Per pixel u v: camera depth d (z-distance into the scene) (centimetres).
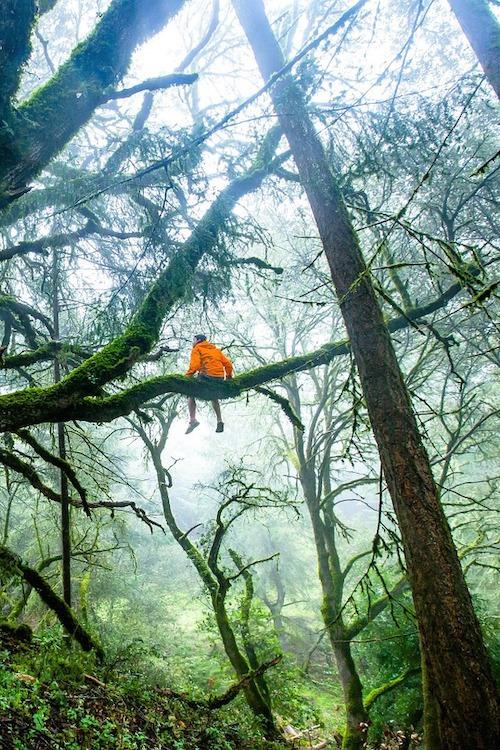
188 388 584
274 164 689
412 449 411
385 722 1011
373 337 452
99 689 535
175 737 538
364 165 559
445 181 769
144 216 682
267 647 967
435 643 363
